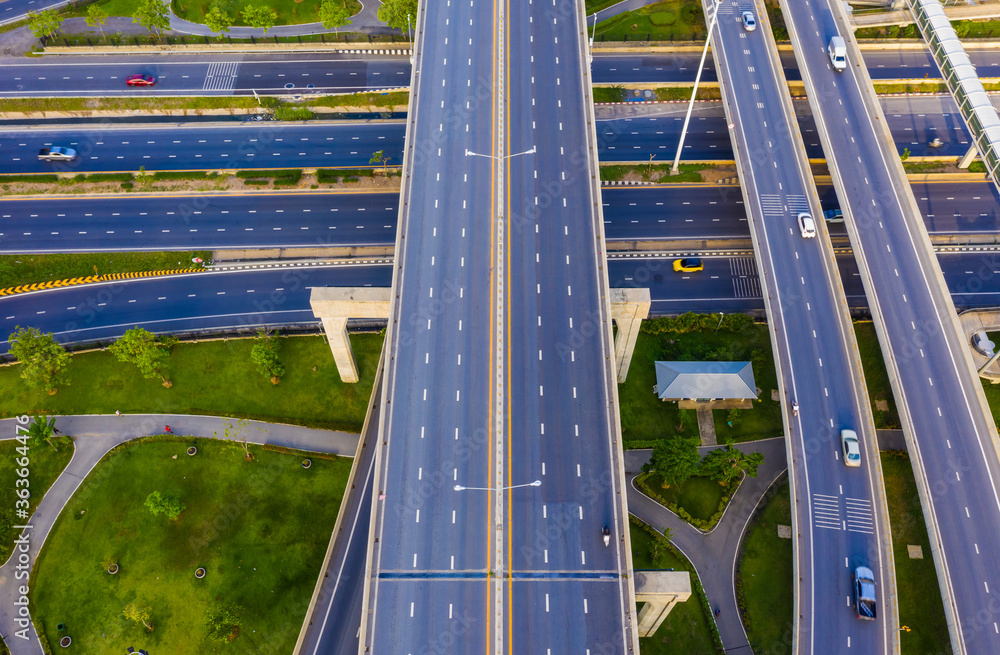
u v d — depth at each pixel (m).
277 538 94.94
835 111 121.81
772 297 105.25
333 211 123.50
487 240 97.00
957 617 84.88
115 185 125.88
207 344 109.31
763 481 100.06
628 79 139.75
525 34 118.31
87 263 118.00
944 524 89.69
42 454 100.19
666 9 148.38
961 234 122.69
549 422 85.31
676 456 94.19
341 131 133.75
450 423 84.88
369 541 78.00
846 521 90.69
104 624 88.94
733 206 125.06
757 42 131.88
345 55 142.88
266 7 143.12
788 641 89.44
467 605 75.19
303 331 110.75
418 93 110.75
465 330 90.69
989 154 109.12
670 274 117.38
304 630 87.25
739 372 104.31
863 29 144.00
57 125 133.88
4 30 145.88
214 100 136.25
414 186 101.50
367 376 107.94
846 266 119.00
